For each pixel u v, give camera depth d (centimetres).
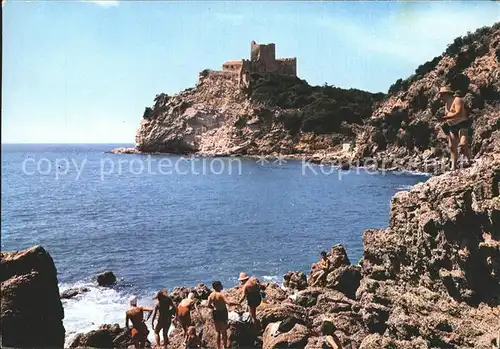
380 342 1218
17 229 4816
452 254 1362
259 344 1499
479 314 1257
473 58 9906
